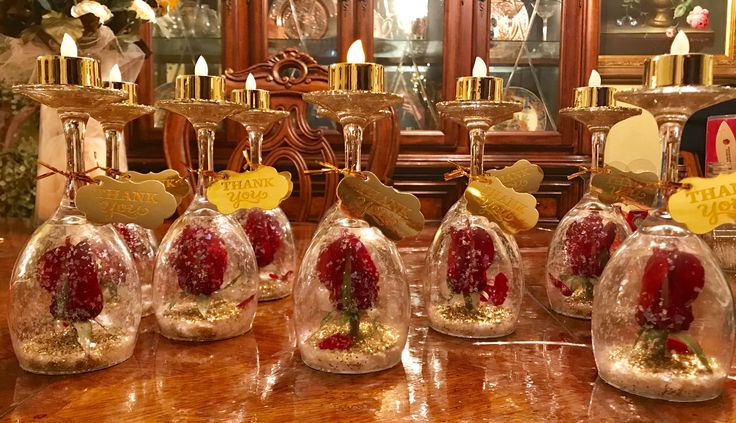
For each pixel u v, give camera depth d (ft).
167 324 1.82
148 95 5.86
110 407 1.33
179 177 2.10
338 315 1.59
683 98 1.37
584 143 6.25
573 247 2.15
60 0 3.65
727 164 2.77
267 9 5.93
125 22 3.86
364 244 1.65
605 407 1.35
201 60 2.01
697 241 1.51
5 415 1.28
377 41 6.23
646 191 2.09
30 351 1.53
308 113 6.08
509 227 1.91
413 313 2.17
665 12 6.79
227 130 5.84
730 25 6.70
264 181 1.99
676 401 1.39
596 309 1.54
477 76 1.90
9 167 4.64
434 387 1.46
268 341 1.82
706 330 1.42
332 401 1.37
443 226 2.04
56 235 1.60
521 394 1.42
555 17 6.30
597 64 6.16
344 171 1.70
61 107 1.55
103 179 1.63
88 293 1.55
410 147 6.13
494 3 6.31
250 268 1.93
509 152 6.24
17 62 3.64
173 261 1.84
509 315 1.90
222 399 1.37
